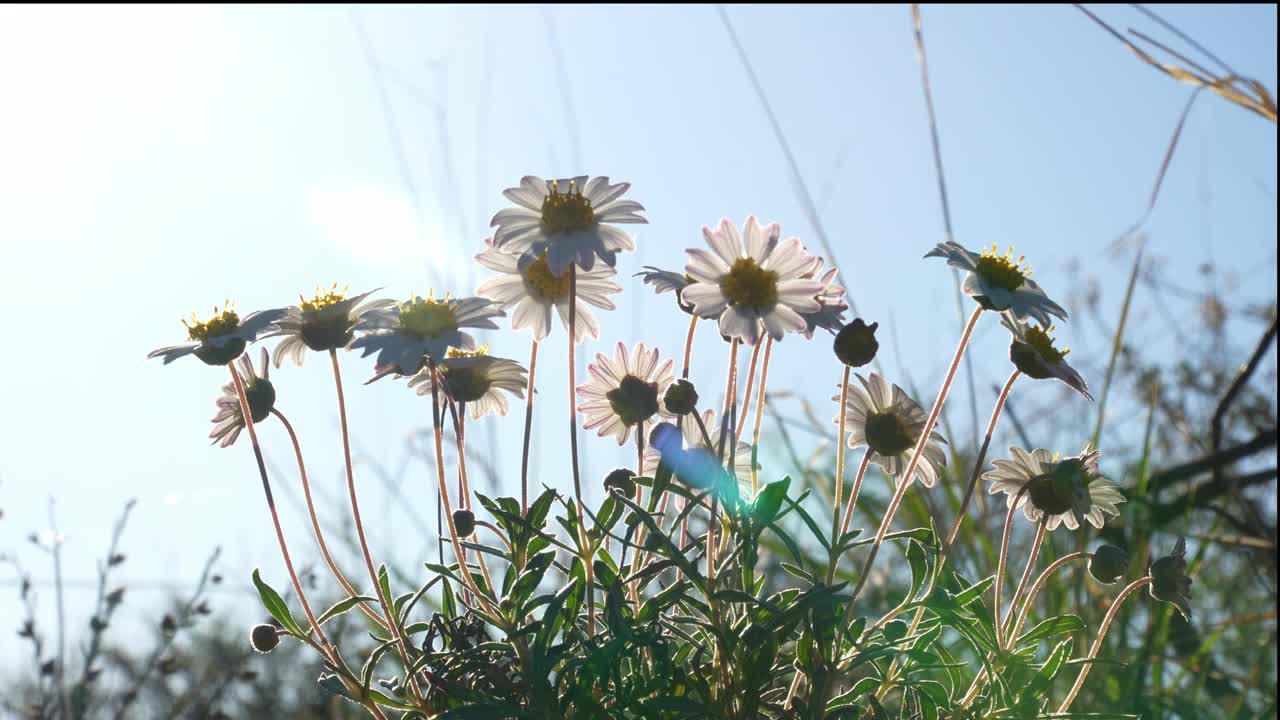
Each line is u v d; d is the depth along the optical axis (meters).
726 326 0.31
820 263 0.32
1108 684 0.48
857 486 0.32
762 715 0.32
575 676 0.31
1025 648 0.32
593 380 0.34
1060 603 0.50
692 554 0.38
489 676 0.31
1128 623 0.50
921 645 0.31
